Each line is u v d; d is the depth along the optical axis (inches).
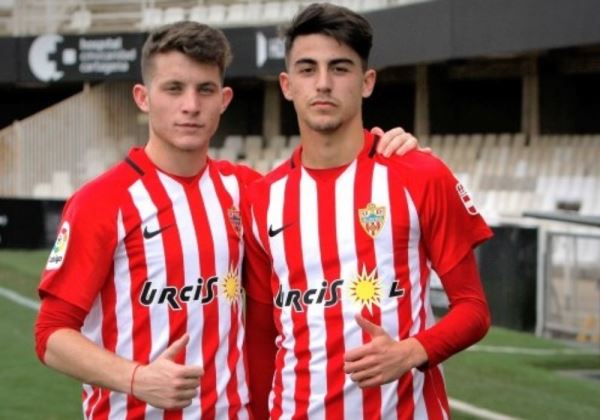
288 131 885.2
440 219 128.0
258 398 136.7
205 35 128.1
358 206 128.7
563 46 498.0
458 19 567.2
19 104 962.1
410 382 127.3
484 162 641.6
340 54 125.8
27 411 271.7
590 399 275.1
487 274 390.6
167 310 128.9
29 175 855.7
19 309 445.1
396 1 686.5
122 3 853.2
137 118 863.7
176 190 131.3
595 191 549.6
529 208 576.4
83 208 128.0
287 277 130.5
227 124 932.6
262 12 791.7
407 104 851.4
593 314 348.8
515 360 325.7
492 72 708.7
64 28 844.6
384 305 127.0
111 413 129.9
